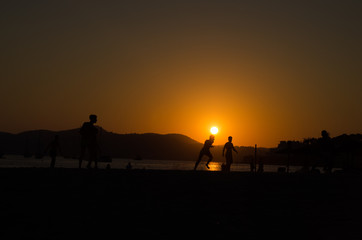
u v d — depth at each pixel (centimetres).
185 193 1438
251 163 4475
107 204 1165
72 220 948
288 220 1041
